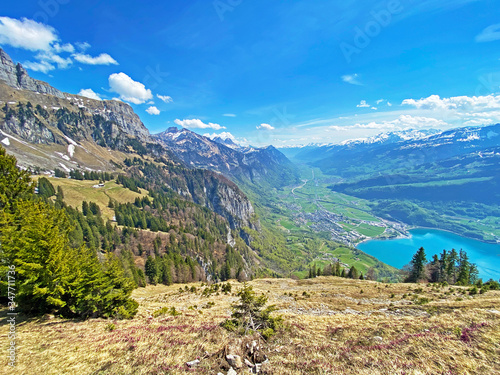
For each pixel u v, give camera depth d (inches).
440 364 494.9
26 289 872.9
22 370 515.8
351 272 4079.7
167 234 6579.7
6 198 1204.5
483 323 677.3
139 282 3265.3
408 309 1273.4
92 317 995.9
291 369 508.7
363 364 515.2
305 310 1546.5
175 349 609.9
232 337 665.0
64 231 1232.8
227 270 5305.1
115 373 498.9
